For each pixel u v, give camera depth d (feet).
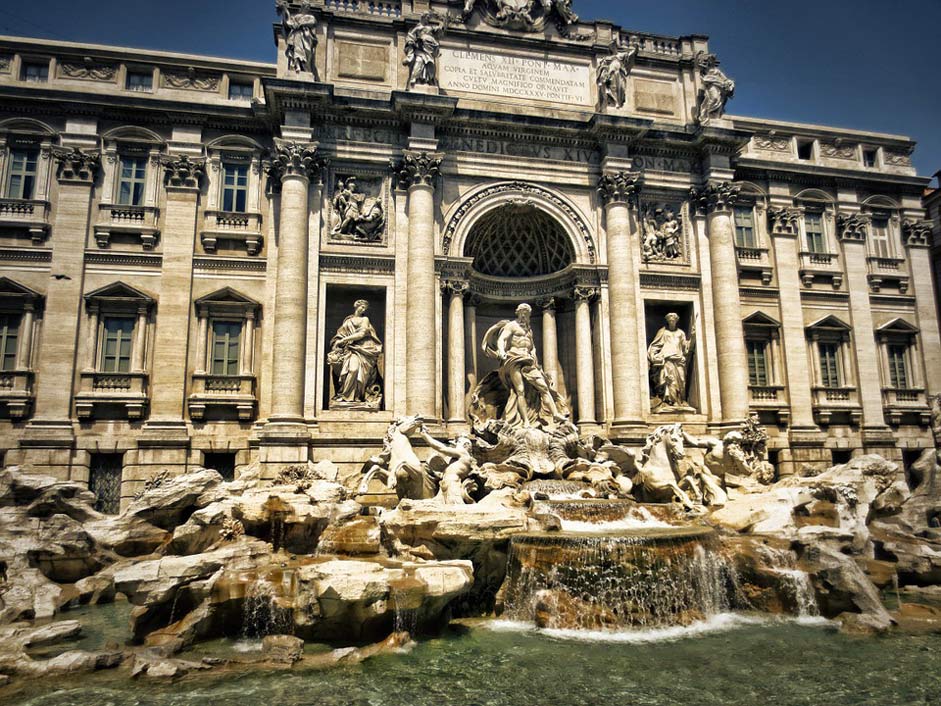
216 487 70.38
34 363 83.97
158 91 92.53
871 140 116.78
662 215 102.01
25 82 87.20
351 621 48.78
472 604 57.98
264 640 47.47
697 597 56.95
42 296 84.89
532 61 100.83
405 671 43.73
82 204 87.30
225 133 92.89
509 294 102.17
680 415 96.63
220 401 85.51
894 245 116.26
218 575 52.47
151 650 46.14
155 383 84.74
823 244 112.16
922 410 111.04
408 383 86.79
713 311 99.86
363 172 92.12
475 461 77.46
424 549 58.54
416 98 89.71
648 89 104.73
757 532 65.26
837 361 109.70
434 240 91.56
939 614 56.90
